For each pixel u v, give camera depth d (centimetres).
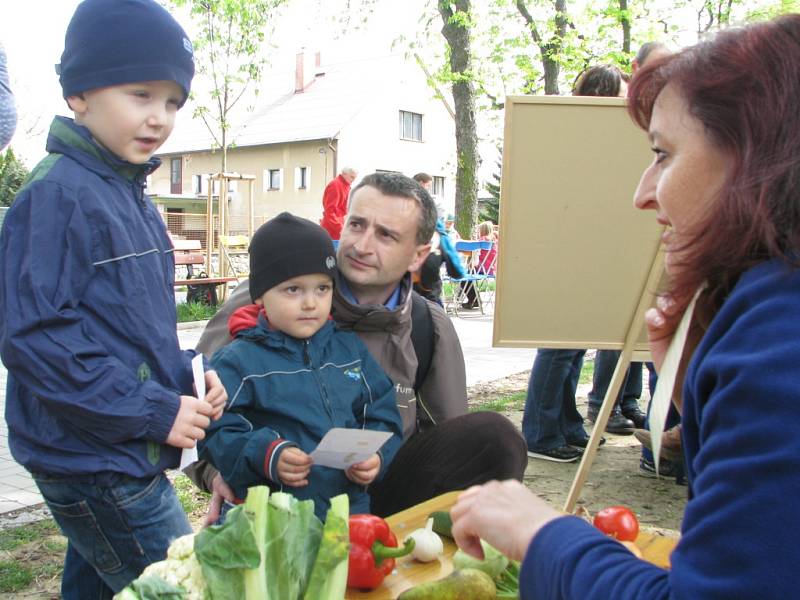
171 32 219
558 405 483
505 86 1847
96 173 211
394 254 257
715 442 96
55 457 202
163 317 220
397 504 258
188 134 4344
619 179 273
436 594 155
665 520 388
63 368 191
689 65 115
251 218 1595
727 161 110
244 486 230
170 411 204
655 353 142
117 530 208
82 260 200
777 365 91
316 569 153
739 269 107
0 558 335
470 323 1252
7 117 347
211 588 144
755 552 88
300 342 242
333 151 3584
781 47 107
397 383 267
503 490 127
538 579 113
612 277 283
